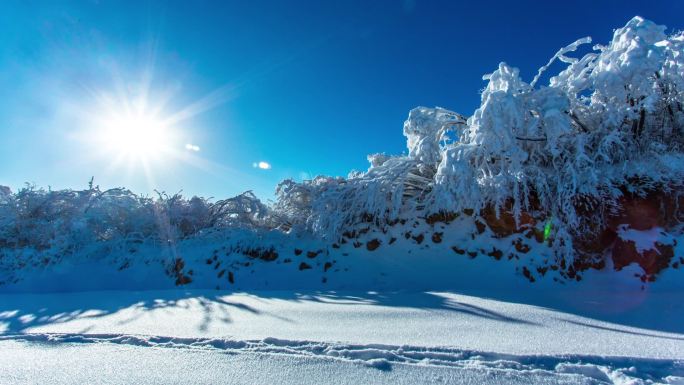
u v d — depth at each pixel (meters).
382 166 9.23
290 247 9.27
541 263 7.44
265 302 6.09
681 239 7.17
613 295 6.14
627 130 8.16
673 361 3.12
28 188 11.17
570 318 4.66
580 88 8.47
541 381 2.85
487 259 7.77
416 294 6.45
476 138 7.82
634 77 7.50
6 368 3.24
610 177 7.54
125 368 3.17
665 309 5.09
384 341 3.70
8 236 10.70
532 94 8.02
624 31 8.04
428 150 8.85
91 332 4.32
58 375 3.07
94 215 10.59
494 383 2.82
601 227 7.47
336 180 9.89
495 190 7.95
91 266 9.61
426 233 8.61
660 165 7.47
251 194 10.91
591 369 3.02
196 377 2.96
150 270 9.24
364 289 7.64
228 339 3.80
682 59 7.68
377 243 8.78
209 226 10.91
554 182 7.86
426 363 3.18
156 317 5.13
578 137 7.79
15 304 6.69
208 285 8.55
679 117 8.36
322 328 4.28
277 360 3.26
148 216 10.70
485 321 4.52
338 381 2.87
